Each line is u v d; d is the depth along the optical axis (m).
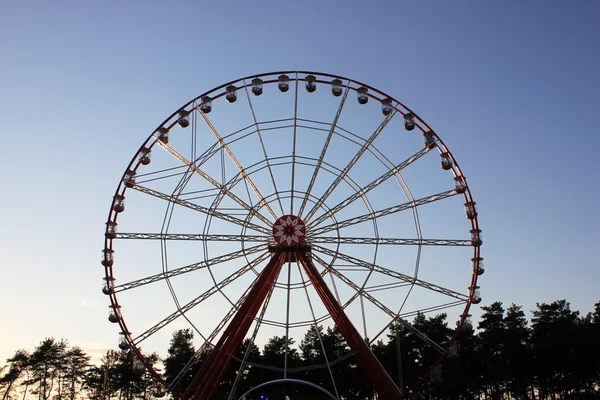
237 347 38.72
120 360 100.38
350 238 40.31
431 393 81.94
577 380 78.62
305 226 40.56
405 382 78.44
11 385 99.19
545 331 80.00
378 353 80.31
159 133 43.00
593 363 74.94
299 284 39.94
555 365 76.88
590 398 80.31
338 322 38.88
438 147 42.97
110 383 98.06
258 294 39.16
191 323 39.56
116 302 40.62
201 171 41.91
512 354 78.00
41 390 99.31
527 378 80.94
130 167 42.25
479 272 40.59
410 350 80.00
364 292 39.62
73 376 99.19
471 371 79.19
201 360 83.81
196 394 38.16
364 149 42.16
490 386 84.25
